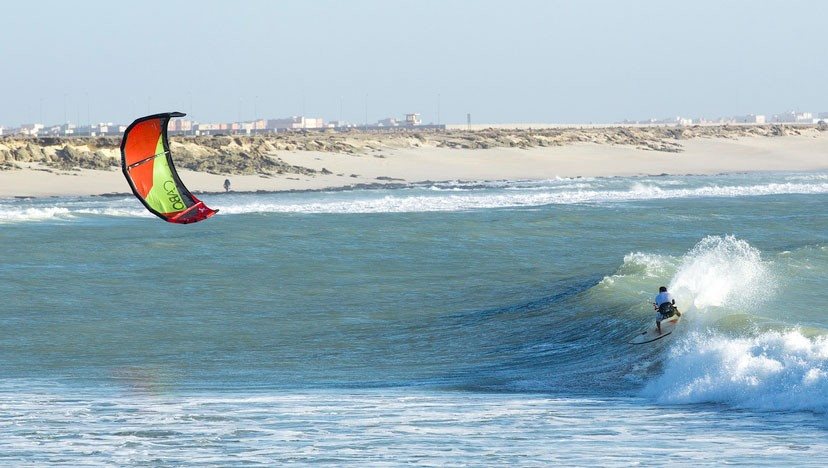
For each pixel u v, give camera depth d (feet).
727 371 242.17
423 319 380.99
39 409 233.14
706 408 224.53
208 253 543.39
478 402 240.53
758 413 215.10
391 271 494.59
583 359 299.38
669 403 233.96
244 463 174.60
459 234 620.90
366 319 384.06
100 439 196.03
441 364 306.14
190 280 467.11
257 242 579.07
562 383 268.62
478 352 322.75
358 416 220.84
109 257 527.40
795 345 249.34
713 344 266.57
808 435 190.80
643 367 276.82
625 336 314.55
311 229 634.43
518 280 465.47
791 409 217.15
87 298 425.69
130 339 351.05
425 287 451.12
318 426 208.85
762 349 250.57
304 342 344.90
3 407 236.43
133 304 414.41
